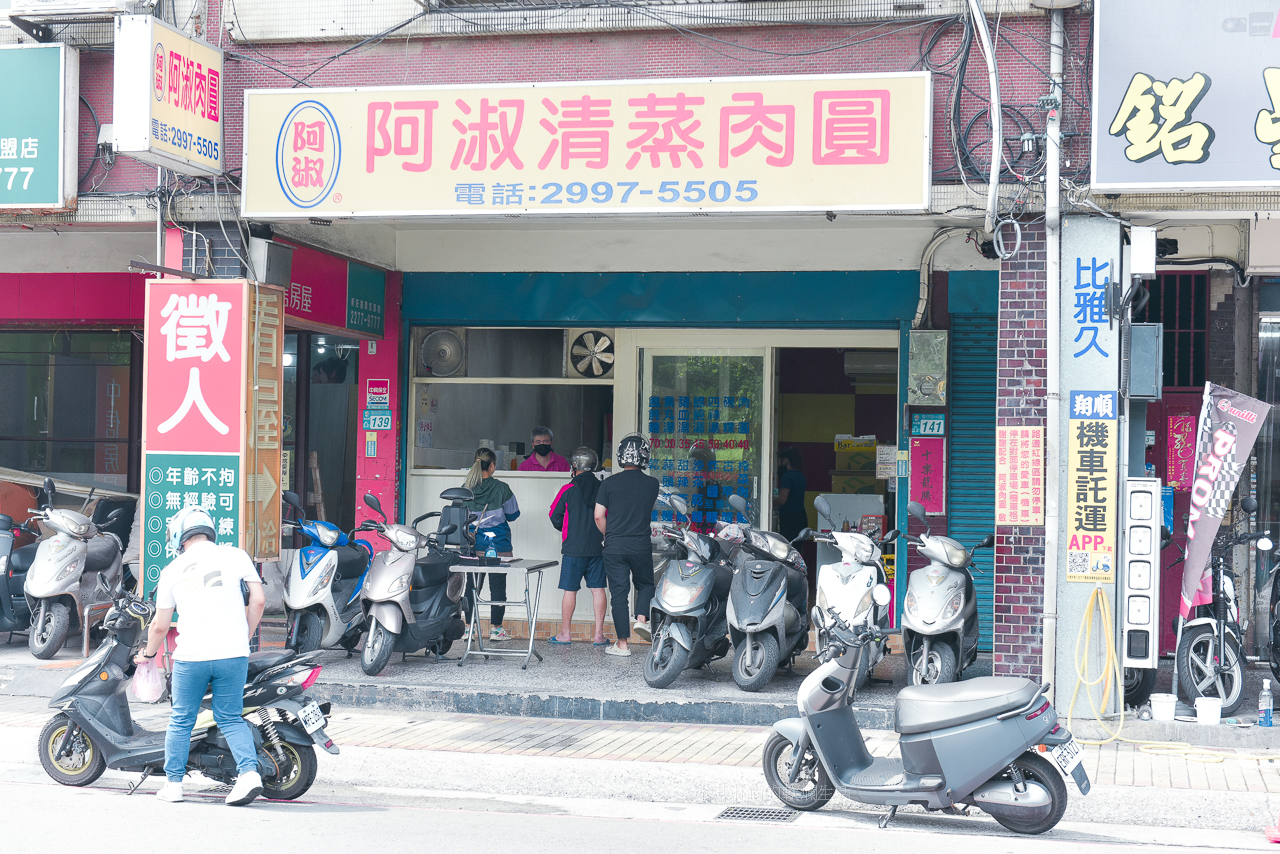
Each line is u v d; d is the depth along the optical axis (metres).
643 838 5.29
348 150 7.67
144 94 7.27
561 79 7.84
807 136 7.12
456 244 10.21
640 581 8.98
